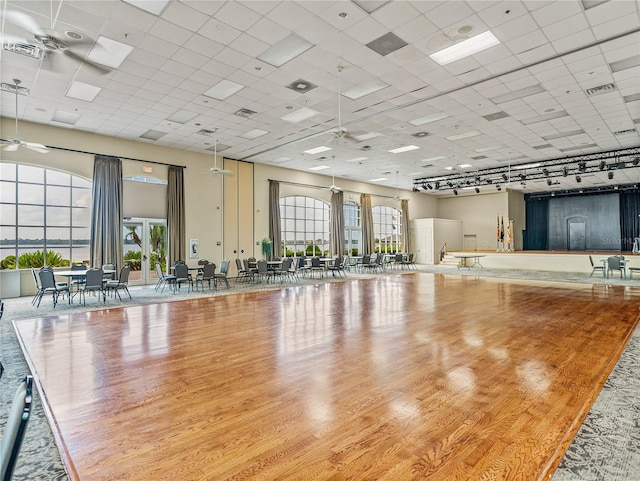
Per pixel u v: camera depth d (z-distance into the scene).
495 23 4.85
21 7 4.46
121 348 4.16
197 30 5.00
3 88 6.76
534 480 1.80
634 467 1.91
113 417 2.52
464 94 7.24
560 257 14.06
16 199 8.79
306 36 5.15
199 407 2.66
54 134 8.93
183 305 7.03
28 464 2.03
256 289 9.41
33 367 3.55
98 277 7.25
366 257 13.90
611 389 2.91
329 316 5.82
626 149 11.67
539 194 20.67
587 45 5.41
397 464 1.94
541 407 2.59
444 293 8.34
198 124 8.92
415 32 5.05
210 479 1.84
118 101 7.43
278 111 8.09
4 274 8.36
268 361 3.66
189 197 11.34
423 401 2.70
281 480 1.82
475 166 14.18
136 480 1.84
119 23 4.82
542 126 9.26
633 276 11.87
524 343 4.19
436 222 19.12
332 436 2.23
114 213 9.69
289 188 14.31
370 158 12.66
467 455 2.01
